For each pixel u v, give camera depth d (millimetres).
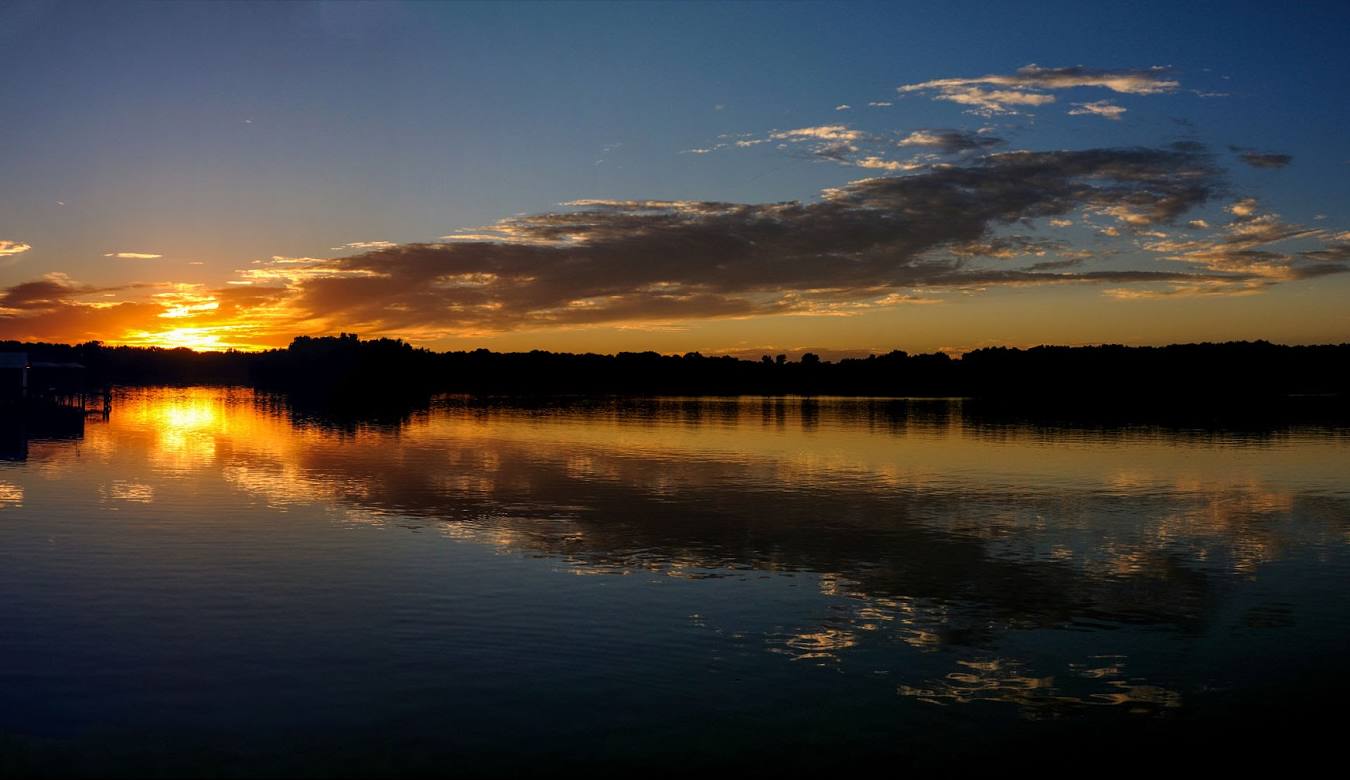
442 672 16672
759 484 43031
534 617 20094
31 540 27078
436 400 144375
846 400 161000
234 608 20312
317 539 27859
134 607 20250
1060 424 90000
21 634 18281
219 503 34469
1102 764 13625
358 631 18844
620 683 16344
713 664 17391
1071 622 20531
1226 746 14258
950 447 63906
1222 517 34969
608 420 92688
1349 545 29625
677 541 28766
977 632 19703
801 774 13141
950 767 13445
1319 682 16891
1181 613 21344
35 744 13547
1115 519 34219
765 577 24203
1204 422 93438
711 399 161875
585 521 32125
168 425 76312
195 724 14336
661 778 12977
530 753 13609
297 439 64312
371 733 14156
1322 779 13258
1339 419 98750
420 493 38188
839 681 16656
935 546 28703
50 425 74000
